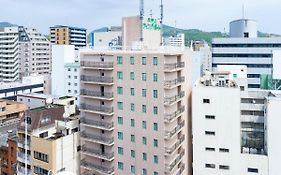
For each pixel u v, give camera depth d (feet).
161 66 239.09
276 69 367.86
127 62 251.19
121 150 258.98
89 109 268.41
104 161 268.62
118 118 258.57
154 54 241.14
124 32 322.75
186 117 276.82
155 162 245.86
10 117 434.71
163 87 239.30
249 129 263.08
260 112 260.01
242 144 264.93
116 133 260.42
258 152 253.65
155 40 328.29
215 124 249.14
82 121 273.54
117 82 256.32
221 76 297.53
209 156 252.42
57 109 307.17
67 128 282.77
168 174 242.37
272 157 240.32
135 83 249.34
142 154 250.37
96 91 264.72
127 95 253.24
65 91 577.02
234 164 247.09
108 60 259.19
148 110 245.86
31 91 620.08
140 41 300.61
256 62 496.23
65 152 268.62
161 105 240.94
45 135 280.92
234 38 505.25
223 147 248.52
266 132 246.06
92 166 269.85
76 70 566.36
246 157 245.45
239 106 243.60
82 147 275.80
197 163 255.50
